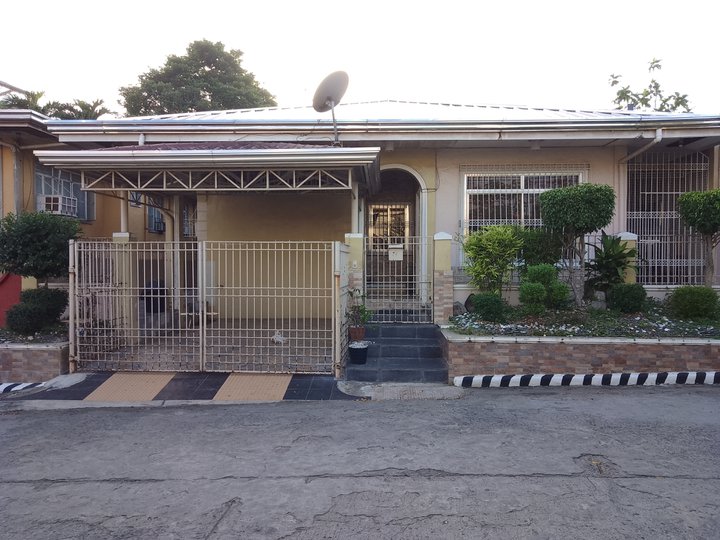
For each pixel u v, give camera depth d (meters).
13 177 10.70
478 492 4.28
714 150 10.96
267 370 8.05
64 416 6.60
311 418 6.36
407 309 9.99
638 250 10.71
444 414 6.42
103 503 4.21
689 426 5.79
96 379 7.85
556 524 3.78
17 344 8.14
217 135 10.49
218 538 3.66
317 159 8.16
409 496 4.23
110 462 5.05
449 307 9.37
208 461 5.03
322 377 7.92
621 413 6.29
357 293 9.15
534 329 8.42
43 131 10.48
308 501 4.18
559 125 10.02
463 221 11.02
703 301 8.70
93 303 8.30
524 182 11.03
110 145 10.66
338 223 11.29
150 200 11.31
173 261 10.95
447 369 8.08
